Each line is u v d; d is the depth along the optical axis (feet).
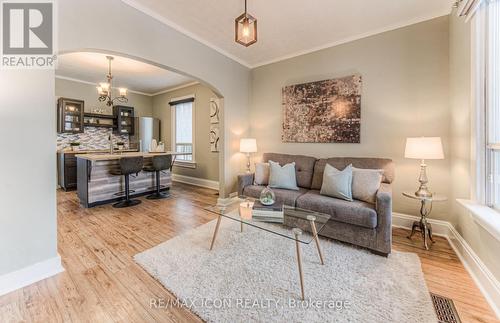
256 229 8.96
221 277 5.81
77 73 15.62
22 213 5.48
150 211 11.40
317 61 11.27
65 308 4.77
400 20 8.80
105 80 17.30
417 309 4.68
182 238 8.15
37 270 5.68
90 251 7.20
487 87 5.91
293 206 8.38
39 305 4.86
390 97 9.30
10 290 5.28
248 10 8.18
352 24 9.12
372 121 9.73
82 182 12.34
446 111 8.18
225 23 9.15
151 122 20.43
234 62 12.73
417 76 8.72
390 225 6.70
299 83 11.96
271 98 13.17
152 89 20.29
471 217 5.90
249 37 6.38
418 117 8.75
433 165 8.53
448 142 8.18
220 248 7.37
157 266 6.29
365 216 6.85
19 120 5.40
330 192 8.39
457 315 4.57
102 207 12.03
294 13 8.36
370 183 7.84
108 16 7.16
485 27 5.94
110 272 6.07
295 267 6.25
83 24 6.59
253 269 6.16
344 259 6.63
